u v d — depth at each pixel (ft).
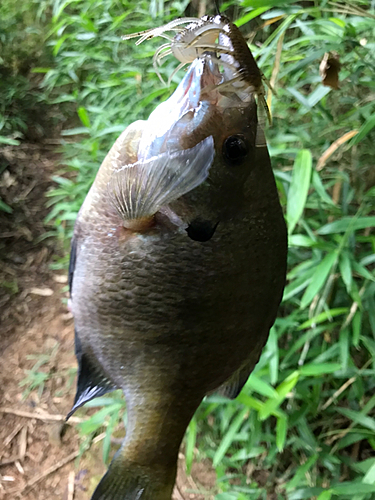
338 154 1.09
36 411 1.36
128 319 0.59
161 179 0.51
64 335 1.54
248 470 1.21
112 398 1.18
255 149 0.55
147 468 0.63
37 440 1.30
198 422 1.22
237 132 0.54
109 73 1.78
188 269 0.55
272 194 0.57
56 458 1.27
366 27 1.06
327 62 0.87
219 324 0.57
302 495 0.99
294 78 1.14
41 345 1.51
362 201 1.08
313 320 0.96
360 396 1.03
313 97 0.93
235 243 0.55
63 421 1.33
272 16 1.00
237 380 0.67
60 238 1.75
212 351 0.58
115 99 1.67
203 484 1.20
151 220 0.56
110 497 0.63
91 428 1.16
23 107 2.21
